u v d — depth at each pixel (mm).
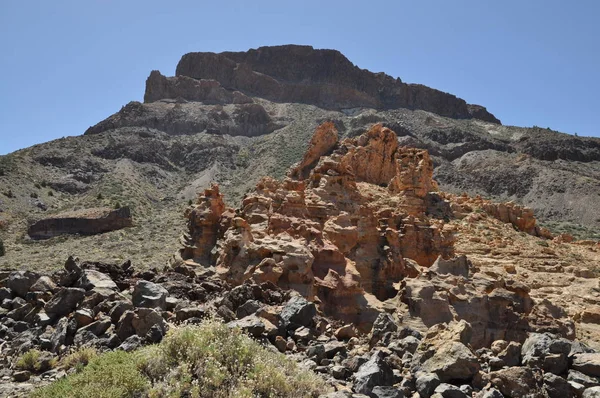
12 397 11242
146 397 10609
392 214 38656
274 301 19203
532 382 11961
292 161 192750
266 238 26922
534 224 77062
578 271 52750
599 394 11336
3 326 15805
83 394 10328
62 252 87250
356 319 24859
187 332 12094
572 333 26391
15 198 150000
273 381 11242
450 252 38000
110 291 16875
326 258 26953
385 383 12219
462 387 11766
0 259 86688
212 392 10734
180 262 29625
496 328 24891
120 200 152875
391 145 68625
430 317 24047
